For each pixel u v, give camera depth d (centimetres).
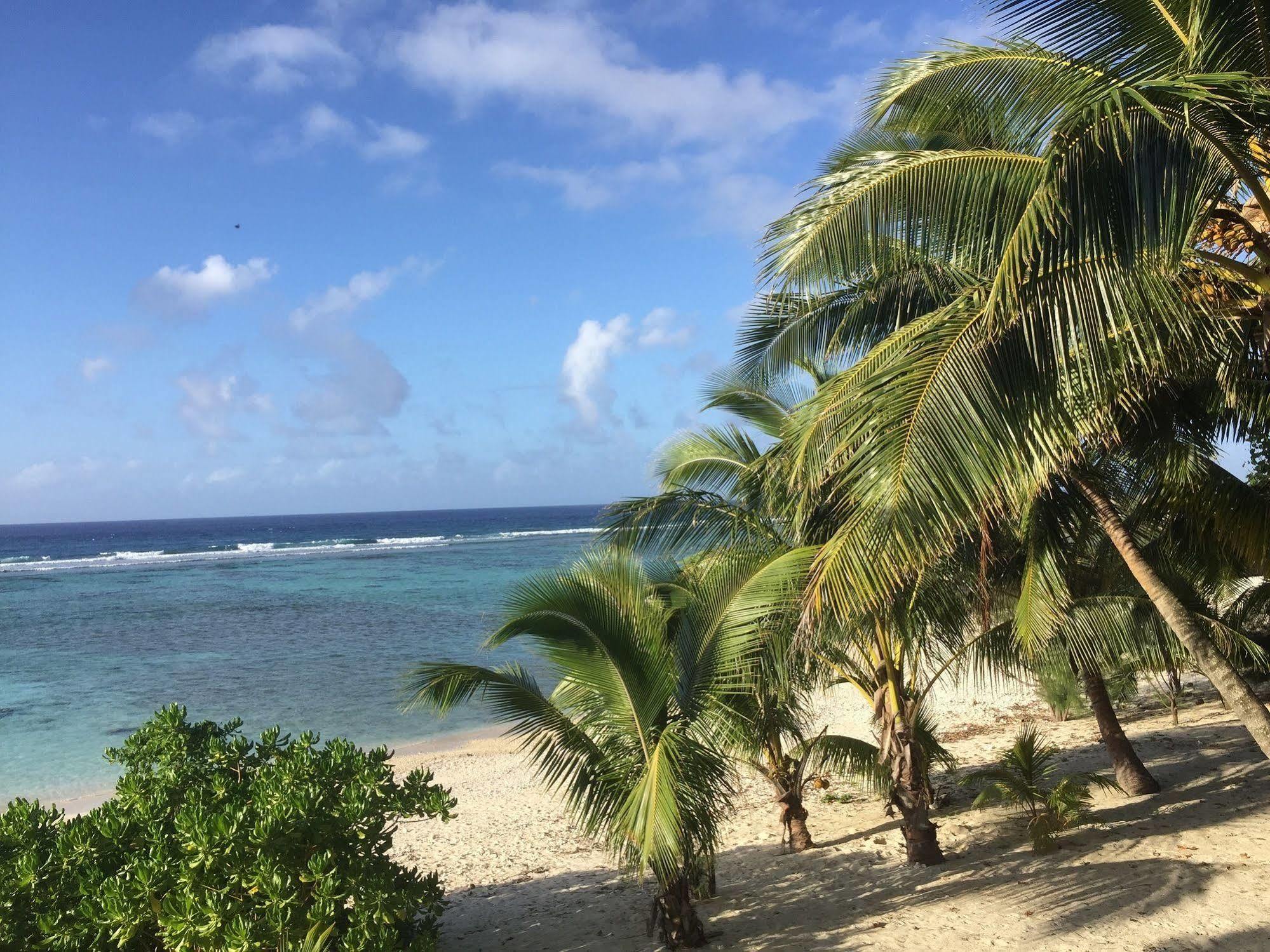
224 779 650
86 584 5497
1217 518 725
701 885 810
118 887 546
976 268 558
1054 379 455
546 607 638
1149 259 420
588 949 716
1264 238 489
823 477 569
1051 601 703
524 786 1553
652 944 702
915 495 453
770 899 784
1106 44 482
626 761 671
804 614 520
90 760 1747
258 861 560
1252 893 637
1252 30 470
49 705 2238
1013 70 530
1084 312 437
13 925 543
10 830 618
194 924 541
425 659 2825
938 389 460
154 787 666
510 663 720
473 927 831
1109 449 680
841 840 970
